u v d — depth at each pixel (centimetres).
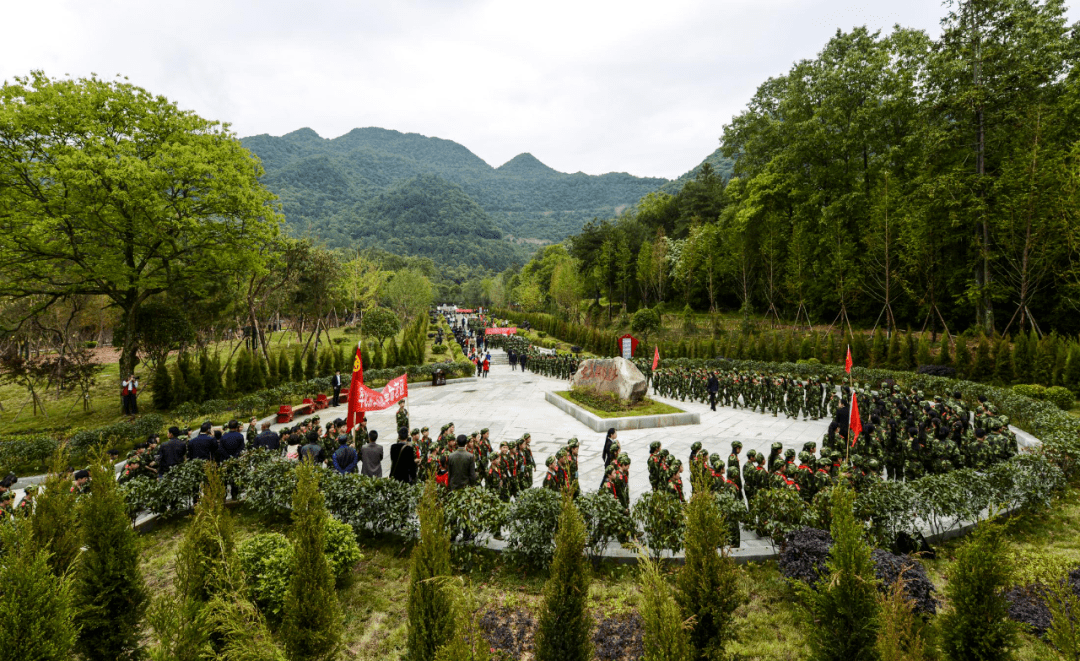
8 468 1265
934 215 2836
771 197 4128
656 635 400
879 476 832
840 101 3512
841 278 3359
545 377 3250
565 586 468
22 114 1605
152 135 1947
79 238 1808
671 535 719
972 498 801
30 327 2408
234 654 420
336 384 2306
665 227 6869
